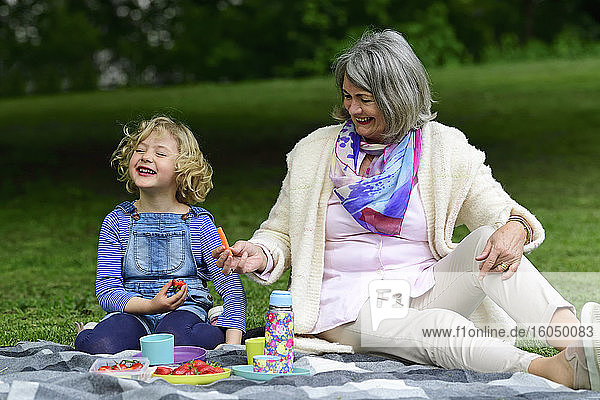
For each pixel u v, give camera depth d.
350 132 3.80
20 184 12.42
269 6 28.91
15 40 27.75
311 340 3.61
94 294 5.98
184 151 3.98
